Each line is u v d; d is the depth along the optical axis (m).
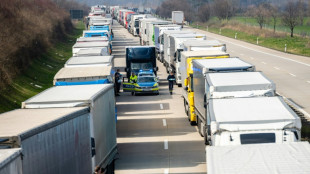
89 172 26.19
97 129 27.67
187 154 36.28
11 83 59.56
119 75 64.81
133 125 46.78
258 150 19.55
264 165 17.75
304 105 51.81
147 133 43.34
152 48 72.06
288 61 92.50
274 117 25.84
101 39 78.44
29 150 19.28
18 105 53.34
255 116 26.19
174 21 198.25
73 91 31.05
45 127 20.64
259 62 91.56
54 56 100.12
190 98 44.84
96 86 33.25
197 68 40.47
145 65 72.00
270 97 29.33
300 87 63.66
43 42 99.56
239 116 26.34
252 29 168.00
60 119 22.12
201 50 54.41
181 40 68.44
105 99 30.91
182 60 51.56
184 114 50.91
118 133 43.81
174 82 74.25
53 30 131.12
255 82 31.66
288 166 17.50
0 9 85.50
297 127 25.44
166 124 46.56
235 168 17.64
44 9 151.50
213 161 18.55
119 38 160.12
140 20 139.62
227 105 28.36
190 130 43.69
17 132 19.02
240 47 123.88
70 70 43.19
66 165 22.86
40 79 73.06
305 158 18.31
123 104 58.34
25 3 126.62
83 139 25.25
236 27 182.88
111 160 32.28
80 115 24.81
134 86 63.75
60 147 22.20
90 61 50.78
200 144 38.78
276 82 68.19
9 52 68.12
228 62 40.50
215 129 25.56
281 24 198.12
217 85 31.42
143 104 57.75
